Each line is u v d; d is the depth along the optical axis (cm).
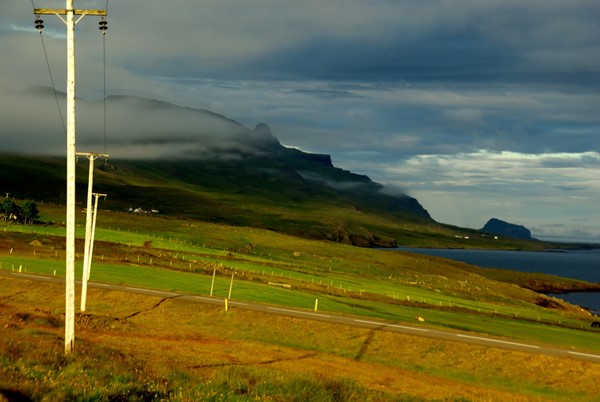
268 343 5094
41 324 4231
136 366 2405
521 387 4188
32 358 1966
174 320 5769
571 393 4072
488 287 17012
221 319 5744
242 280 10050
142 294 6481
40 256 10475
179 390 1922
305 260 18312
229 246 19375
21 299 6309
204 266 11862
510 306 12700
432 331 5541
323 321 5572
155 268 10281
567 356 4628
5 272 7638
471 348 4812
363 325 5559
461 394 3609
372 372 4081
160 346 4050
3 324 3694
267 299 7406
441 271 19475
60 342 3016
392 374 4106
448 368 4534
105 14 2494
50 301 6288
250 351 4366
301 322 5534
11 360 1842
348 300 8619
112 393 1683
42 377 1691
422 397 3134
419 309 8756
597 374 4281
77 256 10869
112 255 11919
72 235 2575
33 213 17962
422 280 16188
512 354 4656
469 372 4462
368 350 4922
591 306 17562
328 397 2433
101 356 2497
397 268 18762
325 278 12900
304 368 3856
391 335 5153
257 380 2608
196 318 5803
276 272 12738
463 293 14050
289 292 8650
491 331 6538
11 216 17162
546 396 4019
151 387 1867
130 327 4919
